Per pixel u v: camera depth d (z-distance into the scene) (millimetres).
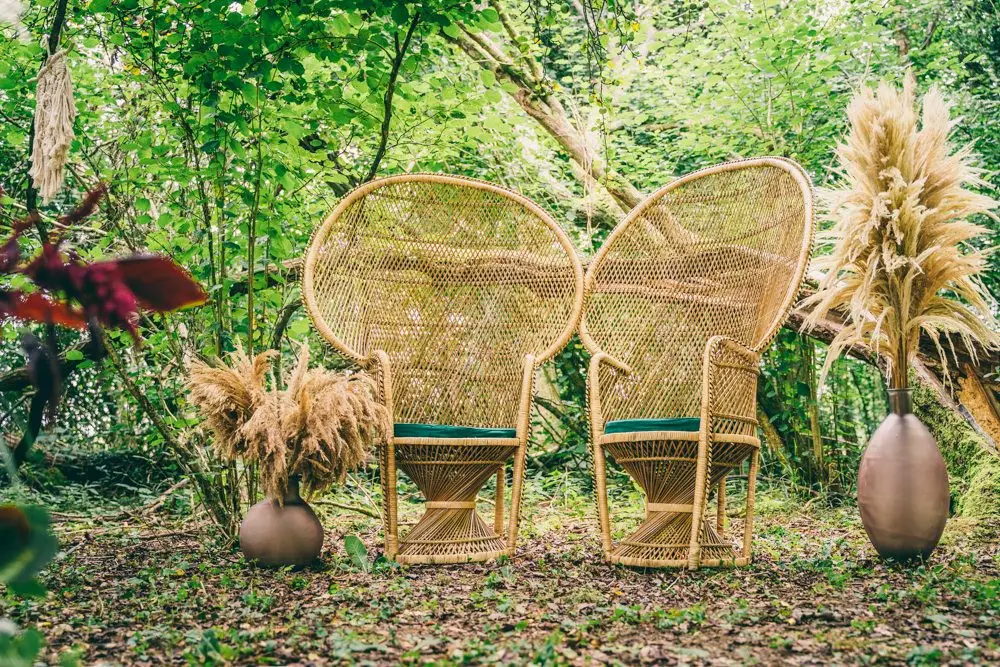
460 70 6000
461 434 3549
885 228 3447
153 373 4500
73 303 1106
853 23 7383
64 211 5492
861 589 2904
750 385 3492
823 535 4316
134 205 4082
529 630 2387
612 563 3424
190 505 5133
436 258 4016
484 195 4074
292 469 3344
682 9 7934
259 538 3314
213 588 3006
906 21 7801
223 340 4094
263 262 4828
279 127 4246
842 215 3520
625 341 3865
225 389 3395
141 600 2783
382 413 3488
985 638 2238
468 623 2479
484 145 6258
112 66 4684
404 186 4020
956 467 4855
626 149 7285
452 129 5039
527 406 3684
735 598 2789
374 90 4230
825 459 6105
